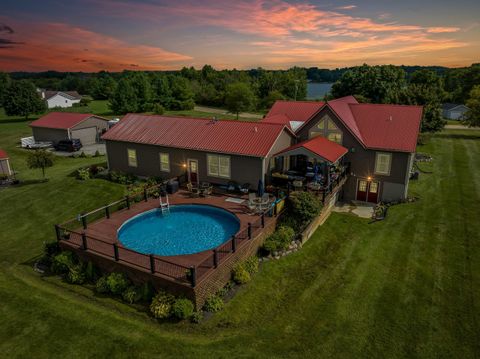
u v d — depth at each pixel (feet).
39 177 112.06
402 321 44.50
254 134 85.51
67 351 37.11
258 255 60.80
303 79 385.91
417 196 90.27
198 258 52.47
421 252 62.69
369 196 91.56
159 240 61.26
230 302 48.06
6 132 210.18
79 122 163.94
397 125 89.61
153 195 82.74
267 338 41.04
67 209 83.56
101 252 54.24
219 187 86.53
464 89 321.32
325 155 78.13
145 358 36.65
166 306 44.29
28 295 47.03
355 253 63.31
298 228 68.74
